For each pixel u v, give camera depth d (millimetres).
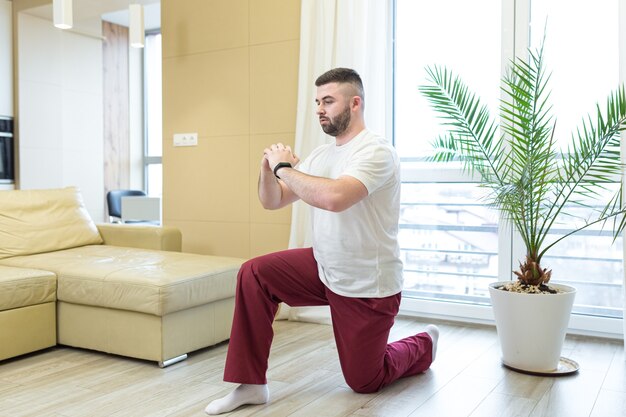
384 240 2266
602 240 3320
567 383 2498
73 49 6348
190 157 4375
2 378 2553
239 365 2186
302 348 3045
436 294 3867
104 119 7305
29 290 2836
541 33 3393
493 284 2818
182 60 4371
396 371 2414
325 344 3125
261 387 2246
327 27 3670
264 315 2232
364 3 3578
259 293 2221
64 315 3002
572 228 3377
